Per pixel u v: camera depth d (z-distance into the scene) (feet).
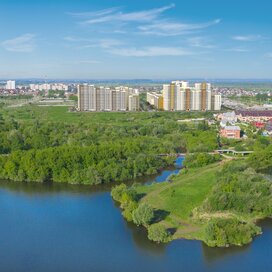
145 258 652.07
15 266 630.33
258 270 619.67
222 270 619.67
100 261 644.69
